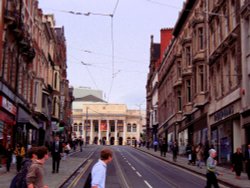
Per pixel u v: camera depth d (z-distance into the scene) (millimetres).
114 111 127875
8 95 30375
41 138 50500
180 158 43656
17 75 33531
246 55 28422
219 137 34844
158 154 50938
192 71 44531
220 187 20391
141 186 19312
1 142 28469
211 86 38000
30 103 41500
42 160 7605
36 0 42719
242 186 19562
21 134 36875
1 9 27625
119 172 26609
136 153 55312
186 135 49375
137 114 129625
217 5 35125
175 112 55844
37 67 45031
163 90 72812
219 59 35219
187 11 48156
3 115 29203
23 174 7543
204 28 40875
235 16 30875
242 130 28469
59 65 68250
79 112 127500
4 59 29750
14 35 31219
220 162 34156
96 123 128375
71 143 56250
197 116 43844
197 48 41906
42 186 7414
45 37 50531
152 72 94375
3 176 20938
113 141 127438
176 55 54438
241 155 23562
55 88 62156
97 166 8039
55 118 60812
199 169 29203
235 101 30438
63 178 21203
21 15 32781
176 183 20969
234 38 30562
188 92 47781
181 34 53344
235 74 30797
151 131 94000
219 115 34781
